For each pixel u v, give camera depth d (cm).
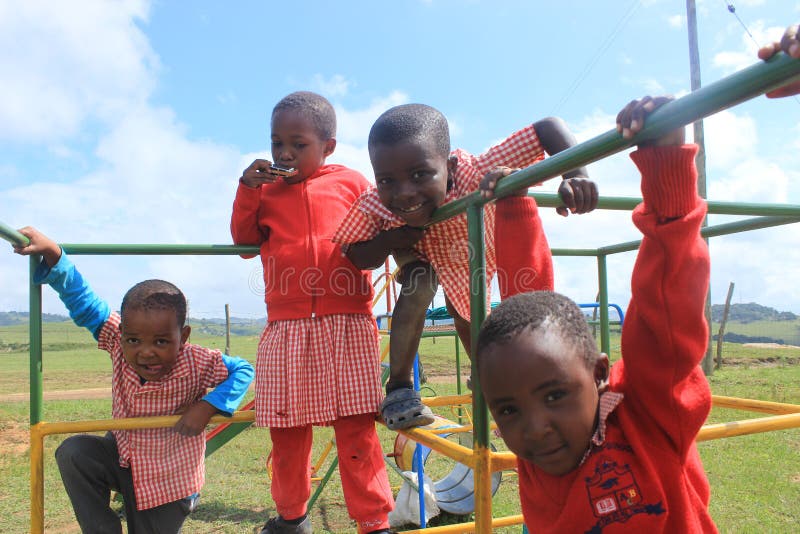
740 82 82
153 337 223
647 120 99
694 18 1362
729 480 535
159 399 233
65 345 5400
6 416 974
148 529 231
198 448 237
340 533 411
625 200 179
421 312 223
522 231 179
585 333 123
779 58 77
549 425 114
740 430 164
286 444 231
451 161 208
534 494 132
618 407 126
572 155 117
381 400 229
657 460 122
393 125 184
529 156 203
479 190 149
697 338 116
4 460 648
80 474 224
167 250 229
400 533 253
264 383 226
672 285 113
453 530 263
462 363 2066
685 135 106
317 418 222
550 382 113
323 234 235
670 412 120
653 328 117
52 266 211
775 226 233
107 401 1280
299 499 233
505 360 115
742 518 436
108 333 235
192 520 436
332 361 226
